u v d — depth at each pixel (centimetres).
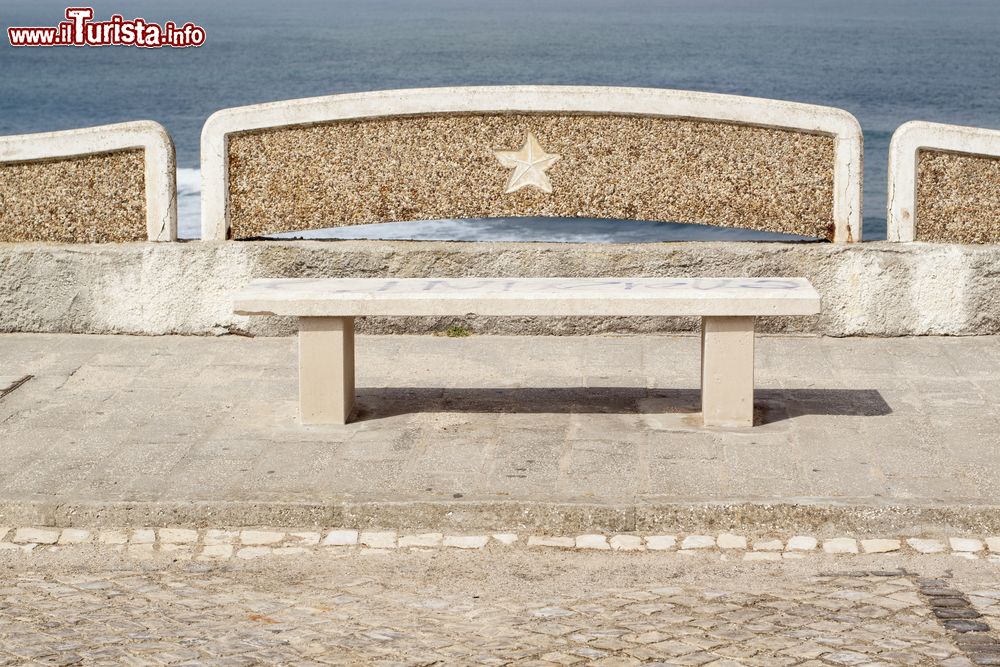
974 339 915
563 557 615
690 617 516
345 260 928
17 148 938
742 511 636
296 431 750
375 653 468
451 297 732
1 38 9456
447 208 952
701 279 781
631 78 5947
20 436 748
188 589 570
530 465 693
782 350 901
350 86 5784
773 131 927
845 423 750
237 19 14425
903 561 600
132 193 944
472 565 606
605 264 923
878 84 5456
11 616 522
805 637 485
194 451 721
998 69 6125
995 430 734
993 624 502
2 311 941
